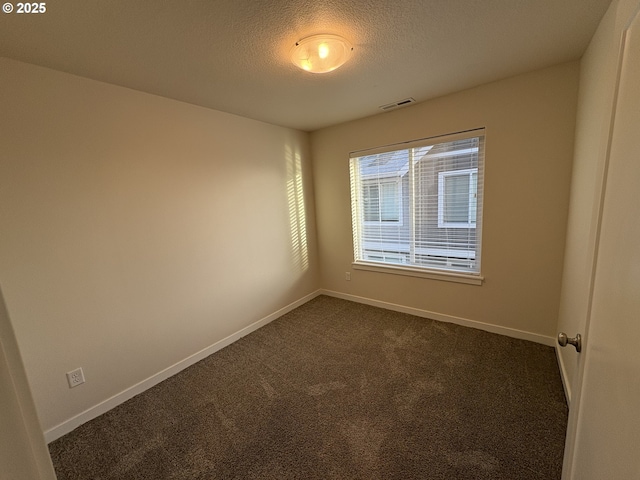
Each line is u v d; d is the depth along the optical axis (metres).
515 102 2.20
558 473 1.31
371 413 1.75
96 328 1.86
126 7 1.18
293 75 1.89
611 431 0.56
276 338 2.76
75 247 1.75
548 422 1.60
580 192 1.77
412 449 1.48
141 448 1.59
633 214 0.52
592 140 1.55
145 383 2.11
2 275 1.52
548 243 2.24
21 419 0.34
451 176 2.67
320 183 3.58
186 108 2.29
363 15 1.34
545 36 1.61
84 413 1.81
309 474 1.38
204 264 2.48
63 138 1.68
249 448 1.55
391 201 3.12
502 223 2.42
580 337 0.86
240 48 1.55
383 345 2.52
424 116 2.65
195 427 1.72
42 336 1.65
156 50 1.52
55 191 1.66
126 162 1.96
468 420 1.64
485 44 1.66
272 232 3.12
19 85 1.52
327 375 2.15
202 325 2.49
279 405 1.86
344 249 3.56
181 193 2.29
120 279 1.96
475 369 2.10
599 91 1.45
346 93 2.27
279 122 3.00
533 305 2.39
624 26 0.63
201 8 1.22
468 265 2.72
